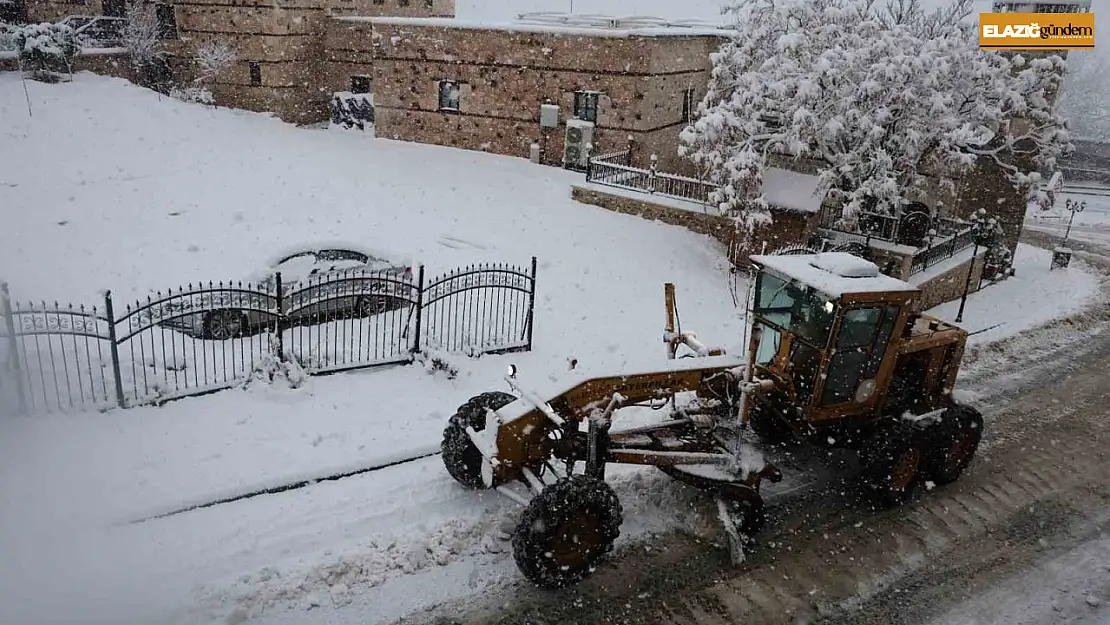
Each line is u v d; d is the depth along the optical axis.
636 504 8.51
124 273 13.45
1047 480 9.77
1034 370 13.55
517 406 7.42
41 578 6.61
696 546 7.91
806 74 15.86
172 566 6.93
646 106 22.23
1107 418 11.70
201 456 8.63
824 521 8.54
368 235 16.47
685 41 23.48
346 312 12.96
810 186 16.30
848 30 16.73
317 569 7.04
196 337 11.64
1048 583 7.73
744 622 6.86
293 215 17.39
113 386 9.82
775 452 9.98
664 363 8.23
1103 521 8.91
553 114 23.14
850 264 8.26
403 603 6.78
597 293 14.84
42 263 13.59
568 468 7.73
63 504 7.58
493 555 7.50
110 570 6.81
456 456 8.19
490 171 22.48
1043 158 18.12
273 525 7.61
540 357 12.14
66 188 17.80
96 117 22.64
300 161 21.92
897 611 7.16
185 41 28.39
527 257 16.12
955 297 18.05
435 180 21.23
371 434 9.45
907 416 8.80
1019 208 20.50
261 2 26.73
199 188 18.70
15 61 25.30
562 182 21.61
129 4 27.47
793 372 8.40
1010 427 11.21
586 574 7.09
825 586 7.45
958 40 15.77
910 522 8.64
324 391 10.39
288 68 27.92
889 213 17.38
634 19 25.19
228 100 28.44
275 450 8.89
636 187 19.64
